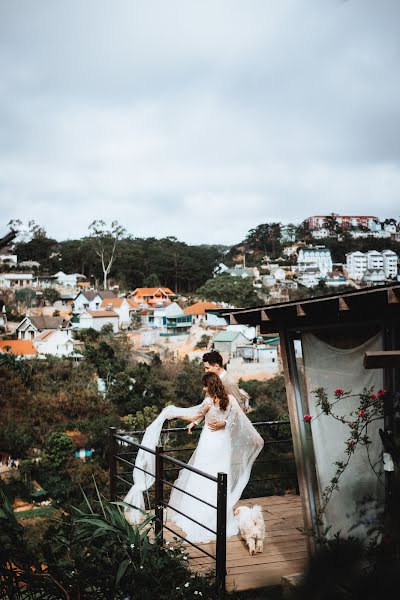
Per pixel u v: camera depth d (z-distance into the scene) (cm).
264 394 4550
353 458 419
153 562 342
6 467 3353
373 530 364
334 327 444
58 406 4097
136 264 13925
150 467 495
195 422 487
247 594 380
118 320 8338
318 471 454
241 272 14975
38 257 13975
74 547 332
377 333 408
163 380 5366
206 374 485
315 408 460
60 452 3334
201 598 334
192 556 434
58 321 7738
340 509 423
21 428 3656
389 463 372
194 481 472
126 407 4441
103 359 5297
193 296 12331
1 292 10231
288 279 14850
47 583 319
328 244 17750
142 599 310
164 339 7319
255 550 438
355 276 15450
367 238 17825
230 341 6406
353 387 429
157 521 417
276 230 19762
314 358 466
